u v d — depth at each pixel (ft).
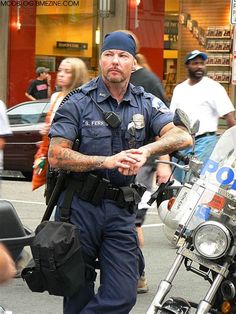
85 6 108.88
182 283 38.17
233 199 21.67
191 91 46.21
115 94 24.63
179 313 20.99
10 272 14.93
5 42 111.96
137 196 24.49
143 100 25.08
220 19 101.71
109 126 24.29
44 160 36.68
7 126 32.17
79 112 24.34
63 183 24.53
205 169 22.53
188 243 21.63
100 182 24.03
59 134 24.22
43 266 22.99
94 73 108.47
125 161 23.24
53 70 110.52
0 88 112.27
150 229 52.01
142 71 38.29
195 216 21.77
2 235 22.31
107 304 23.82
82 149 24.39
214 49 101.71
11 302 34.30
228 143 22.62
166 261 42.52
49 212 24.94
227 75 100.83
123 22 106.63
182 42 104.68
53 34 110.93
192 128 23.99
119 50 24.39
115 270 23.99
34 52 111.75
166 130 24.77
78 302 24.63
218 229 20.95
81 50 109.60
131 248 24.34
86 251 24.32
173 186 23.95
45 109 77.30
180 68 104.53
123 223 24.30
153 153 23.89
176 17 105.09
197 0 103.30
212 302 21.35
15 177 81.76
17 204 63.00
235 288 21.39
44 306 33.99
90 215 24.18
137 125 24.53
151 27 106.42
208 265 21.26
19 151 76.79
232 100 100.22
